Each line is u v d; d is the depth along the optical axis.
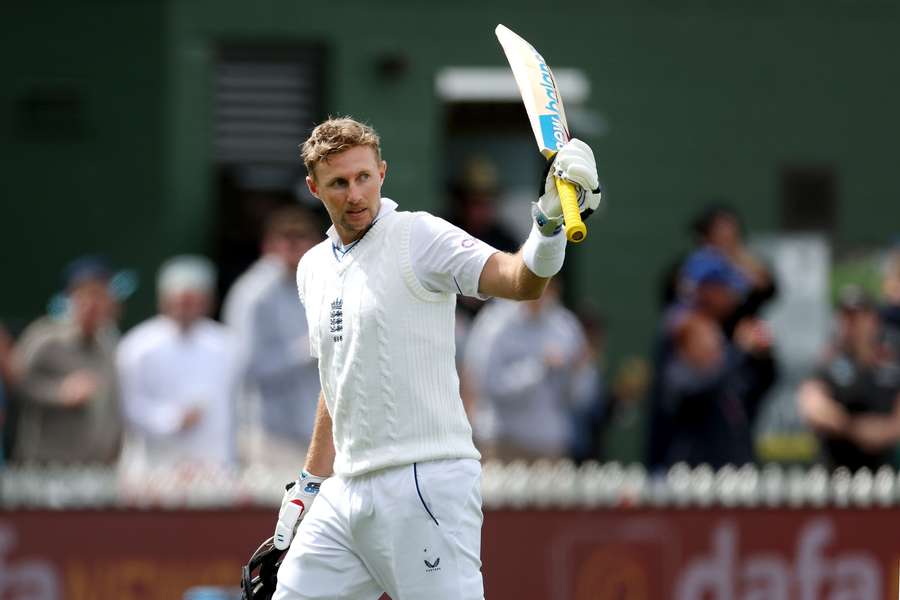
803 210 42.25
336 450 17.25
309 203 40.88
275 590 18.59
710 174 41.91
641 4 41.56
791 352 41.62
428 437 16.62
